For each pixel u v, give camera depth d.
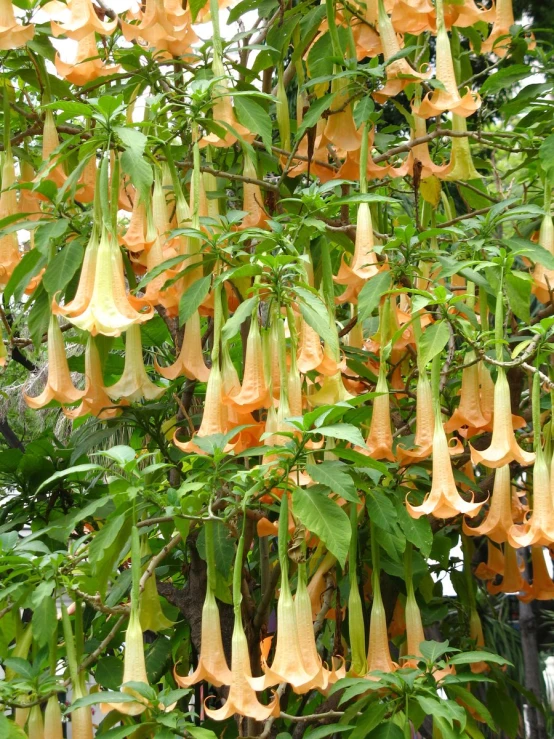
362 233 2.77
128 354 2.71
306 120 2.90
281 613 2.09
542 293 2.97
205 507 2.54
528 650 4.73
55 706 2.30
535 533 2.37
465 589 3.51
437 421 2.48
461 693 2.51
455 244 3.14
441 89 2.73
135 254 2.95
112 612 2.40
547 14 4.95
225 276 2.34
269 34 3.32
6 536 2.44
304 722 2.91
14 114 3.38
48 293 2.51
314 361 2.52
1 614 2.43
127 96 3.20
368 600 3.16
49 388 2.62
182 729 2.12
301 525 2.26
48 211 2.89
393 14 2.95
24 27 2.78
